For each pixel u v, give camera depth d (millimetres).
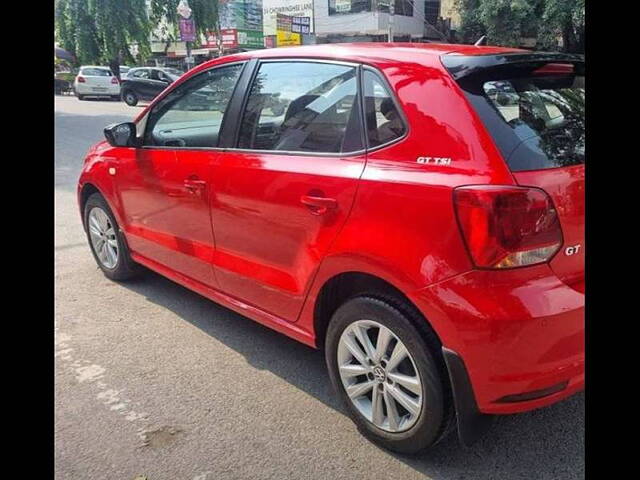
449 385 2352
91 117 18281
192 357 3512
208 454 2635
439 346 2324
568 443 2658
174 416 2922
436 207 2217
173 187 3711
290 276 2951
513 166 2172
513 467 2514
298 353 3561
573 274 2260
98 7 27312
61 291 4551
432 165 2316
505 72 2490
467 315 2141
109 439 2746
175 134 3811
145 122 4078
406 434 2510
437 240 2215
